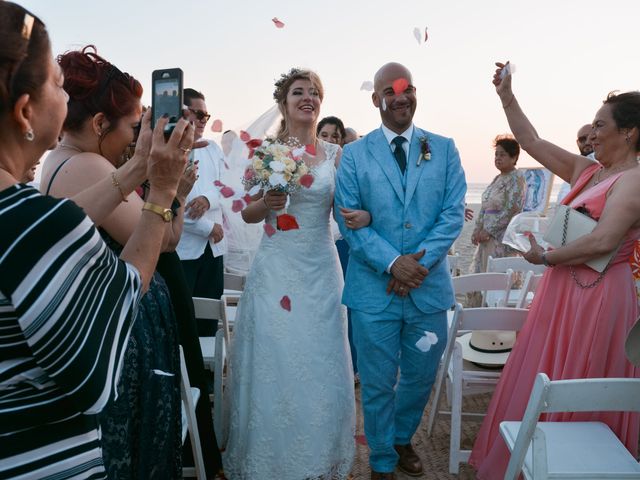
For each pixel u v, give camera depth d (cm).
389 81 271
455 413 293
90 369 99
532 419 181
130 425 173
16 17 97
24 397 100
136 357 175
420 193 272
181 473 194
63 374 97
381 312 271
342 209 271
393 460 283
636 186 230
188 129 118
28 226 93
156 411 179
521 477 249
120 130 180
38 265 93
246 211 293
